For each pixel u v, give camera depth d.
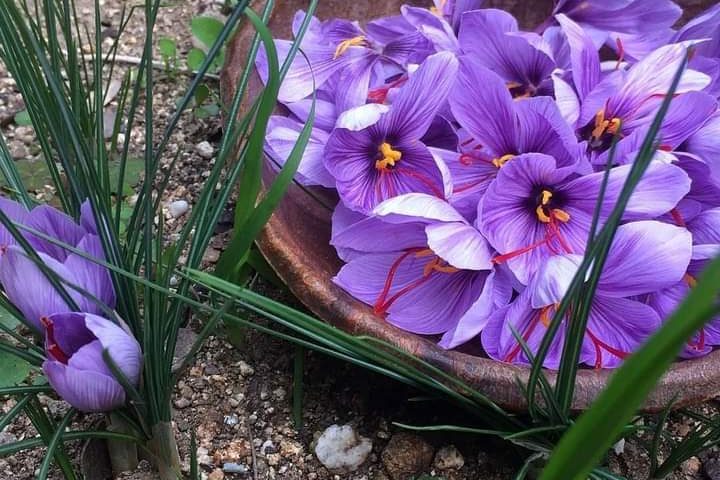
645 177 0.37
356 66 0.44
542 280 0.36
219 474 0.40
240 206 0.38
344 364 0.42
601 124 0.40
